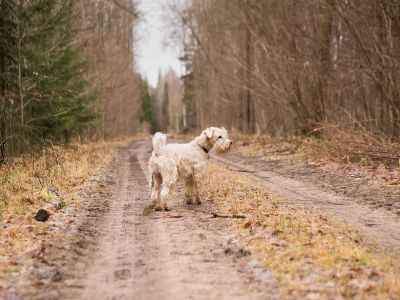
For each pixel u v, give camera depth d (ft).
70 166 57.72
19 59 59.77
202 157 37.58
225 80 136.98
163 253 25.00
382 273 20.94
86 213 34.47
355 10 73.51
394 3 69.21
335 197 41.78
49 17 63.93
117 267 22.89
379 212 35.60
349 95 93.20
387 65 69.82
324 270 21.65
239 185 46.65
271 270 21.88
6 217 31.78
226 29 120.88
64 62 73.51
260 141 98.02
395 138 66.49
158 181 36.76
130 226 31.17
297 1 87.45
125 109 205.87
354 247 25.14
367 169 53.98
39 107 67.15
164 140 36.55
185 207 37.14
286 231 28.50
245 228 29.76
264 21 93.50
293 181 51.42
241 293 19.38
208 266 22.79
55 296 19.21
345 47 83.61
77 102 80.53
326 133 75.46
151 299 18.95
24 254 24.43
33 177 48.06
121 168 67.00
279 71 92.53
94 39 124.47
